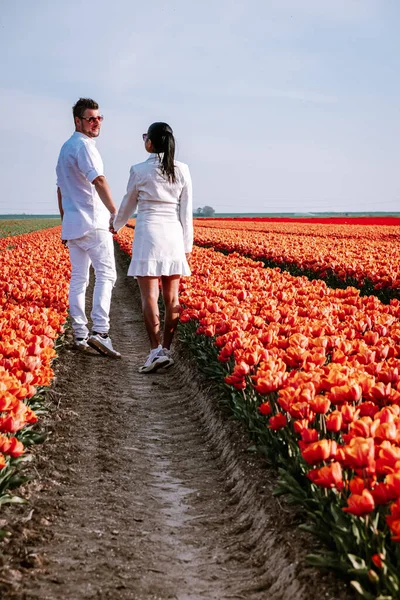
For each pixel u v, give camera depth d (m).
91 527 3.88
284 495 3.90
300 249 19.20
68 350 8.22
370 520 2.95
